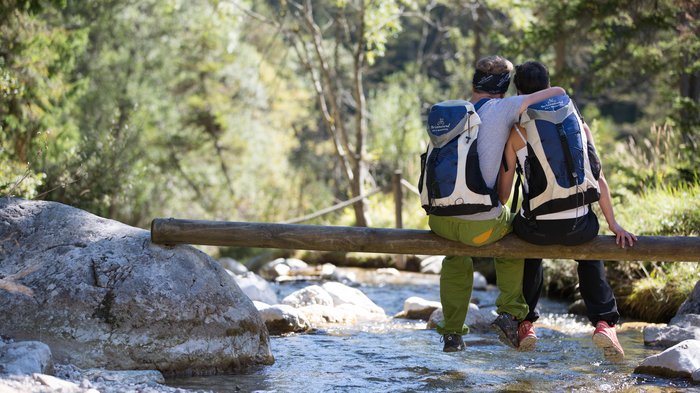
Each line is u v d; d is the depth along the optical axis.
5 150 11.03
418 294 10.05
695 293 6.66
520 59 16.38
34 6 11.66
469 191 4.35
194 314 5.00
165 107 22.98
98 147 12.89
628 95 25.95
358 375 5.13
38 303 4.84
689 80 13.57
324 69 16.97
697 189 9.09
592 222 4.63
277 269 12.39
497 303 4.96
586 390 4.71
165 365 4.88
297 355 5.75
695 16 12.02
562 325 7.34
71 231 5.29
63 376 4.39
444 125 4.42
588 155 4.47
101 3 21.41
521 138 4.46
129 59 21.94
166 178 22.39
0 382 3.86
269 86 27.72
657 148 11.37
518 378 5.05
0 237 5.27
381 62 36.56
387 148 21.88
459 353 5.88
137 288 4.93
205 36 24.28
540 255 4.77
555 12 13.52
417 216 15.37
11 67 11.34
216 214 23.61
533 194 4.48
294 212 23.11
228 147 26.19
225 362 5.10
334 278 11.53
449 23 30.64
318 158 32.34
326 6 28.95
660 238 4.80
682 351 5.04
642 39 12.97
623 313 7.94
